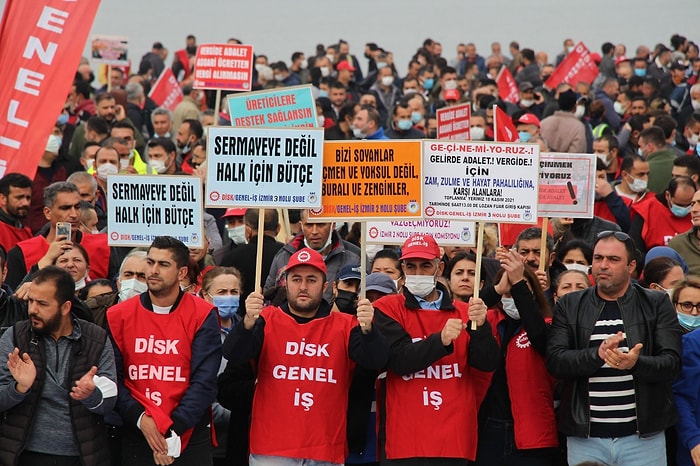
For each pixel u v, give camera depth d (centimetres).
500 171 1123
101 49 2995
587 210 1343
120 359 1079
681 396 1115
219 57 1866
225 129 1099
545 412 1131
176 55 4059
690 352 1116
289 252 1429
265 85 3117
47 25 1473
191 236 1248
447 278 1464
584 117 2856
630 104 3025
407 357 1073
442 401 1095
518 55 4059
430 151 1122
